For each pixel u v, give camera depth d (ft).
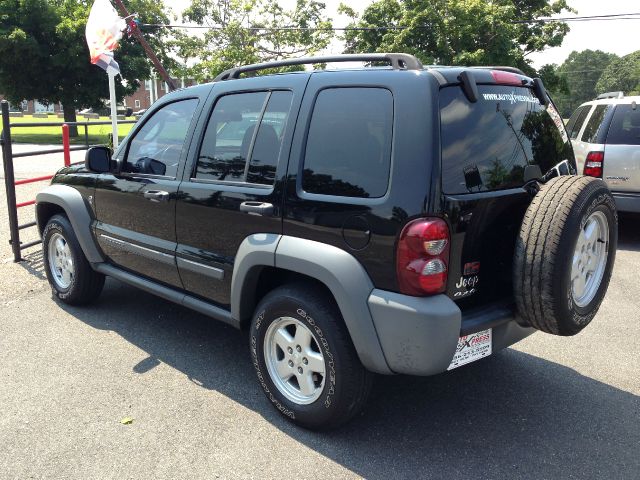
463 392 12.09
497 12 64.08
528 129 10.71
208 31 95.55
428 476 9.23
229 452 9.83
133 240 13.94
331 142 9.83
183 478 9.14
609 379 12.76
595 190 9.37
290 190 10.12
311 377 10.25
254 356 11.05
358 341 9.15
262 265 10.59
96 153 14.10
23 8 98.37
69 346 14.05
